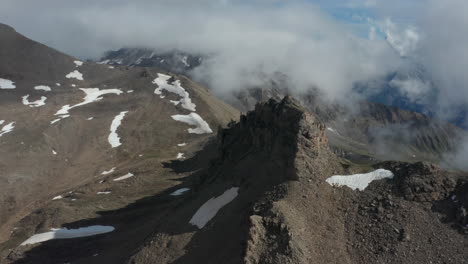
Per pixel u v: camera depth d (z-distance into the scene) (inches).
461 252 1879.9
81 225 3929.6
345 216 2158.0
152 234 2664.9
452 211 2071.9
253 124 3230.8
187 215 2655.0
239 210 2358.5
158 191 4813.0
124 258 2662.4
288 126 2600.9
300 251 1868.8
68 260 3122.5
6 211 5226.4
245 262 1851.6
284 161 2469.2
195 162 5954.7
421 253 1907.0
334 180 2335.1
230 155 3245.6
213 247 2186.3
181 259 2234.3
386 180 2300.7
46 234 3777.1
